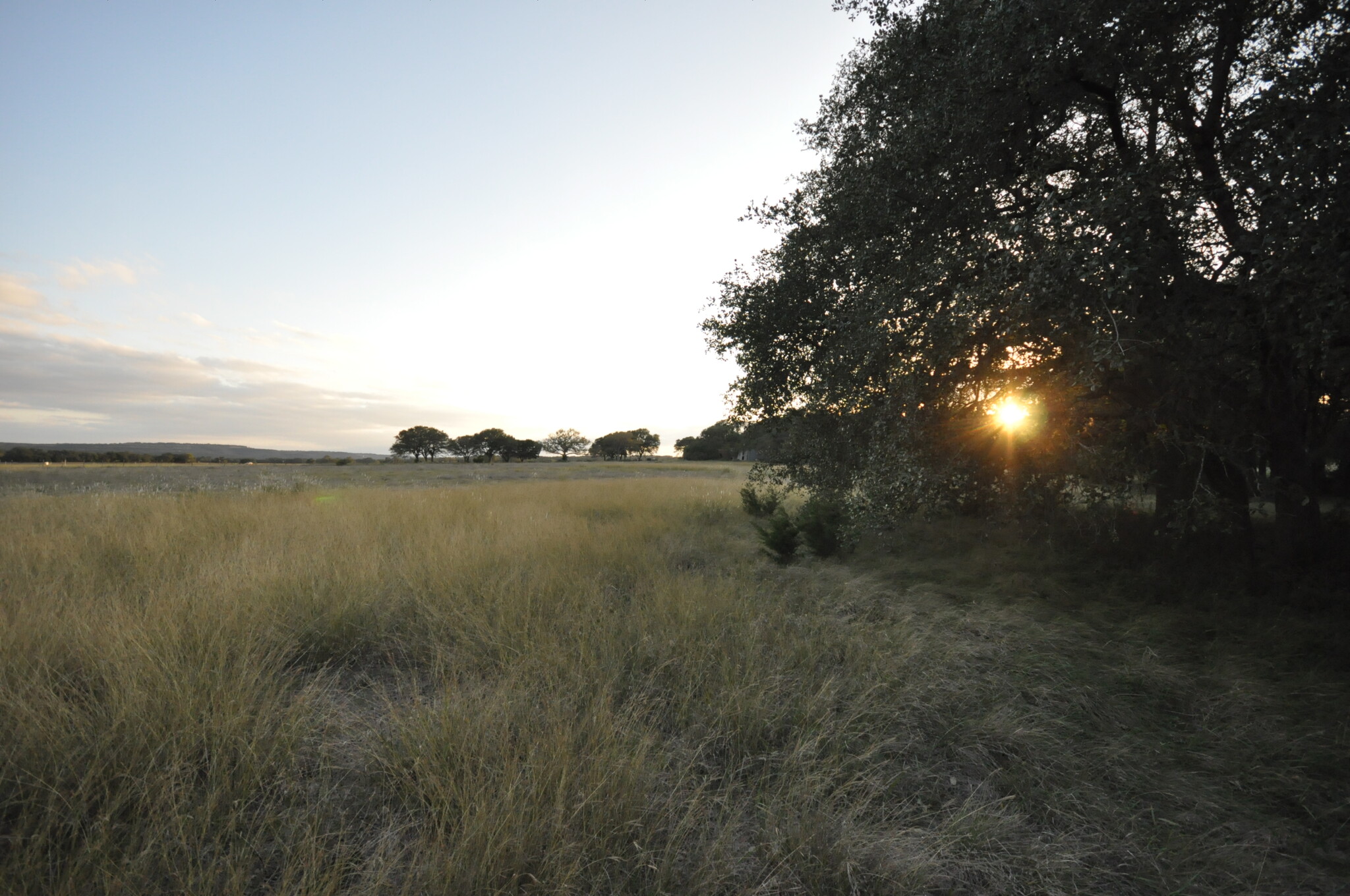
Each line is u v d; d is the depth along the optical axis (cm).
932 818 279
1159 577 688
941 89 544
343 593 495
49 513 970
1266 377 603
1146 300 474
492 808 233
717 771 306
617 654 425
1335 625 522
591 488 1842
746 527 1187
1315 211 375
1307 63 404
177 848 220
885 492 502
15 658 338
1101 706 398
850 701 382
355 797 267
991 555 831
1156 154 496
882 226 601
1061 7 452
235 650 377
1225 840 273
